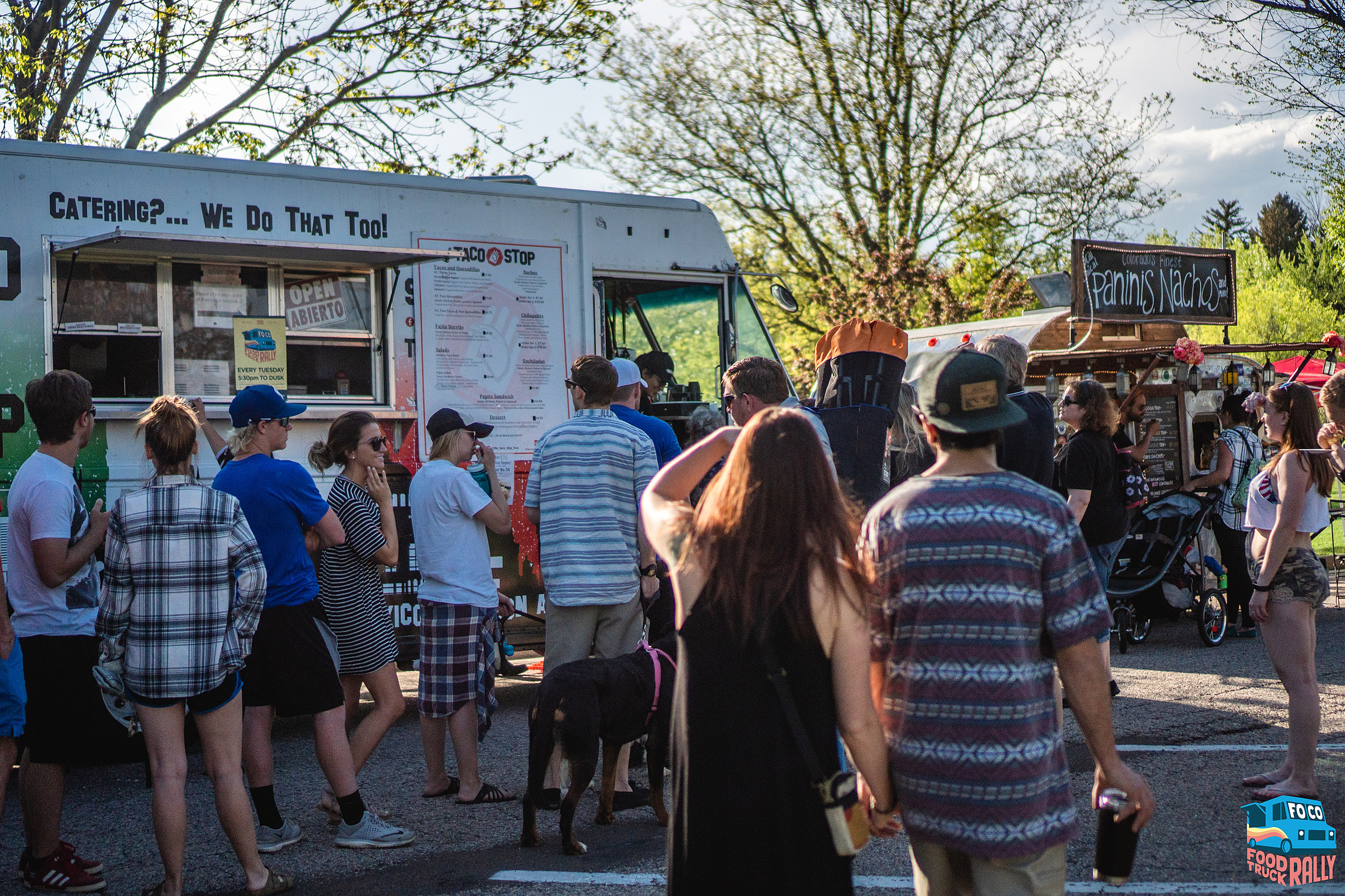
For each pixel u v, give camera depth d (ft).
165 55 48.65
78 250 19.93
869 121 68.49
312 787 18.16
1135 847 8.20
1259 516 15.76
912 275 66.85
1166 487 32.40
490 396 23.80
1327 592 15.71
